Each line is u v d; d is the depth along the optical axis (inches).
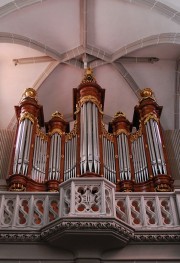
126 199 313.7
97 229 277.0
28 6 511.8
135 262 287.1
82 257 285.1
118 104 641.6
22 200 313.7
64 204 296.0
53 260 287.4
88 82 499.2
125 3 524.4
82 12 546.3
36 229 292.4
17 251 289.4
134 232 292.4
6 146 457.4
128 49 579.8
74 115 497.7
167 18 513.7
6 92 613.0
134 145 445.4
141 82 622.2
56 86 630.5
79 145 418.0
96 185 300.2
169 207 312.7
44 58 595.2
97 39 585.0
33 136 433.4
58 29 564.7
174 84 614.5
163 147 427.8
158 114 490.0
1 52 566.3
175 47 561.6
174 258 287.6
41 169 405.4
